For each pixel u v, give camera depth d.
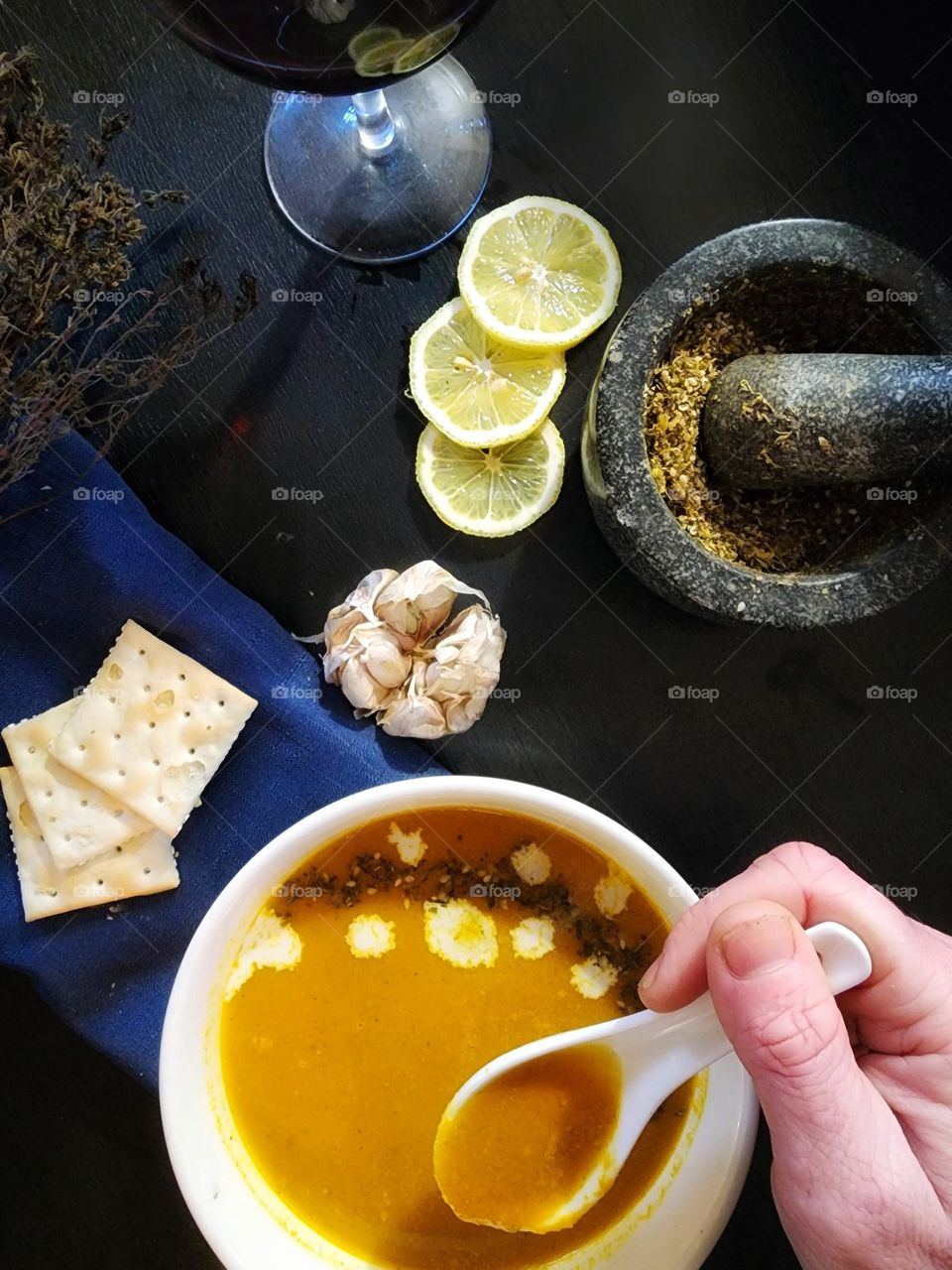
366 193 0.36
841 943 0.25
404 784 0.30
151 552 0.35
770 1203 0.37
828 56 0.35
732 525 0.34
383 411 0.36
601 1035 0.29
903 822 0.37
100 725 0.34
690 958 0.28
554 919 0.33
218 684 0.35
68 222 0.28
